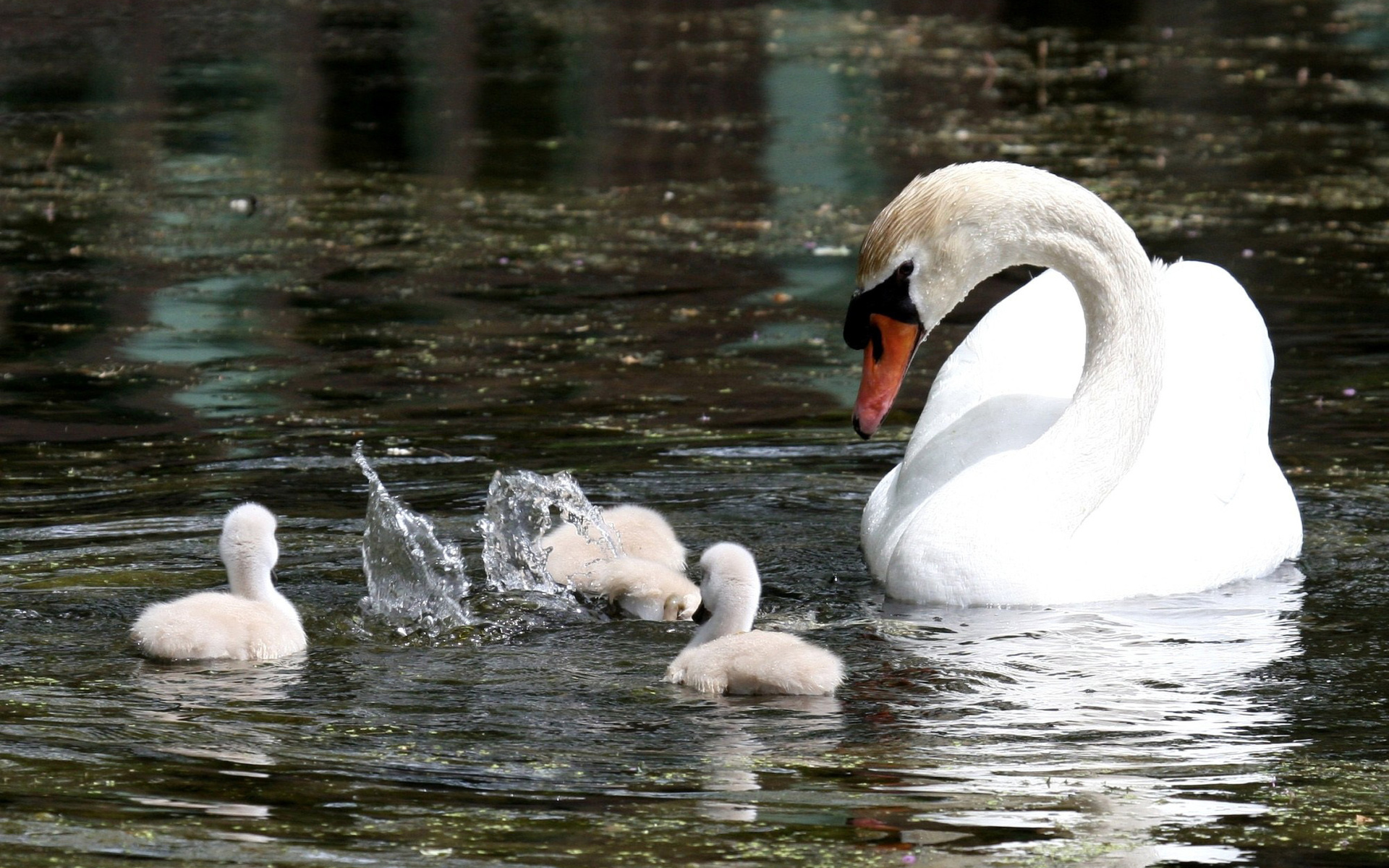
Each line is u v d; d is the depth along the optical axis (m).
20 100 33.62
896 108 34.12
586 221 24.66
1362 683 9.50
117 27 42.50
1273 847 7.18
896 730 8.69
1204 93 35.91
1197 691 9.36
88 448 14.42
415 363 17.47
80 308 19.42
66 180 26.78
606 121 32.72
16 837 7.10
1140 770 8.09
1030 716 8.91
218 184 26.69
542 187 27.09
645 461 14.41
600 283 21.12
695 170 28.47
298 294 20.31
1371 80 37.53
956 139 30.88
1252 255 22.41
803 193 26.64
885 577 11.71
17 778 7.80
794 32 44.06
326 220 24.38
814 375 17.27
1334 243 23.12
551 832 7.22
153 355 17.58
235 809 7.47
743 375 17.23
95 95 34.12
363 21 44.41
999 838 7.25
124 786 7.72
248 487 13.38
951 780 7.92
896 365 11.88
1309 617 10.91
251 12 45.16
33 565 11.41
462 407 15.94
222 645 9.73
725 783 7.86
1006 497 11.42
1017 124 32.41
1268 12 48.72
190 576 11.25
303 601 10.96
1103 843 7.18
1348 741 8.53
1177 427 12.37
